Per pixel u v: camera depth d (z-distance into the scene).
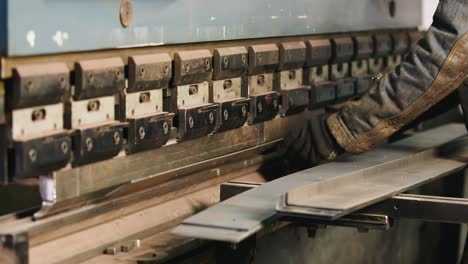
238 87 2.77
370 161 2.78
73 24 2.01
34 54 1.90
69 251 2.16
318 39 3.25
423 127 4.00
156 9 2.30
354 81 3.55
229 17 2.64
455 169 2.83
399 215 2.32
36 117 1.96
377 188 2.38
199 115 2.50
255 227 1.97
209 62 2.54
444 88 2.48
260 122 2.91
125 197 2.39
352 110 2.63
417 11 4.18
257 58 2.78
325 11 3.26
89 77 2.06
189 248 2.43
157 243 2.40
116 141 2.17
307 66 3.19
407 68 2.52
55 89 1.96
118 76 2.16
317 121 2.75
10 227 1.99
